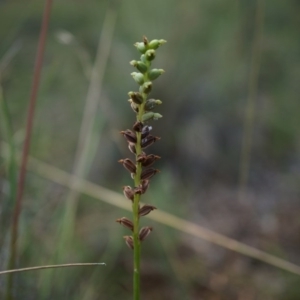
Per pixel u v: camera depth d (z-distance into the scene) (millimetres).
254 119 942
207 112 942
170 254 636
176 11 944
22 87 757
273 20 994
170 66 922
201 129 926
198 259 658
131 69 888
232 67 966
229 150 920
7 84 731
